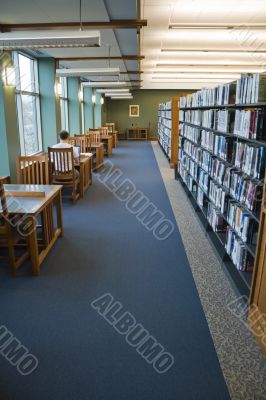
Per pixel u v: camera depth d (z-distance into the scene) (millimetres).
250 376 1855
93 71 5891
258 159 2277
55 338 2133
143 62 8711
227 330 2236
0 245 2955
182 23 5184
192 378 1834
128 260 3268
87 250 3477
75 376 1837
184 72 10492
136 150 12516
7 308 2447
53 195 3264
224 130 3107
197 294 2676
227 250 3041
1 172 4938
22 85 6391
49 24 4457
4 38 3047
